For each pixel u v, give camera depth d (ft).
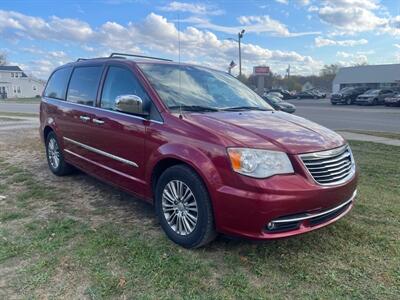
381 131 43.88
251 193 9.59
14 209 14.52
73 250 11.04
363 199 16.01
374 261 10.69
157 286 9.29
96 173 15.65
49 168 21.13
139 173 12.76
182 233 11.37
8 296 8.83
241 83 16.52
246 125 11.28
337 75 212.23
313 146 10.52
